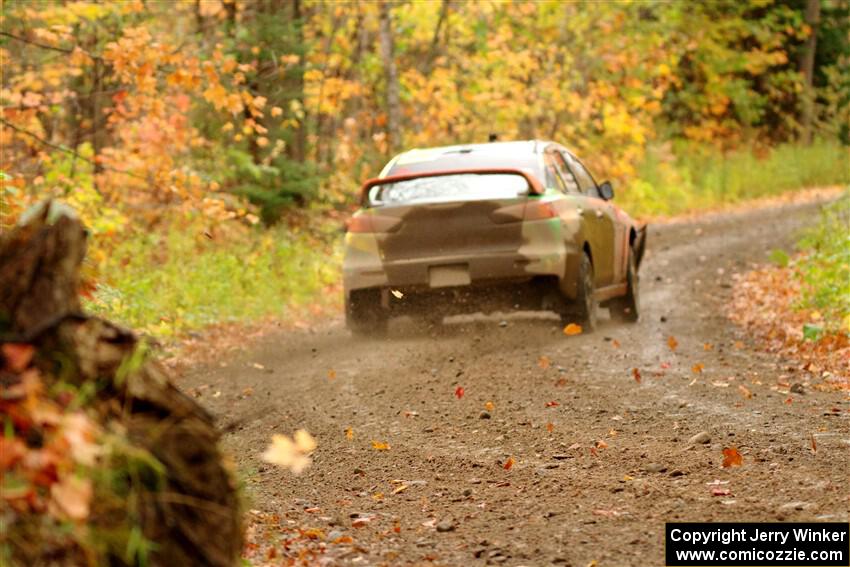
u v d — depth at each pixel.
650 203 41.66
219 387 12.48
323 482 7.96
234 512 3.91
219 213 16.98
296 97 25.98
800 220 34.56
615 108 39.06
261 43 25.50
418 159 15.59
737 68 52.00
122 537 3.53
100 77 21.83
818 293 15.72
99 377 3.73
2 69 19.81
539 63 38.94
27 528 3.41
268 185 25.80
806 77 56.75
